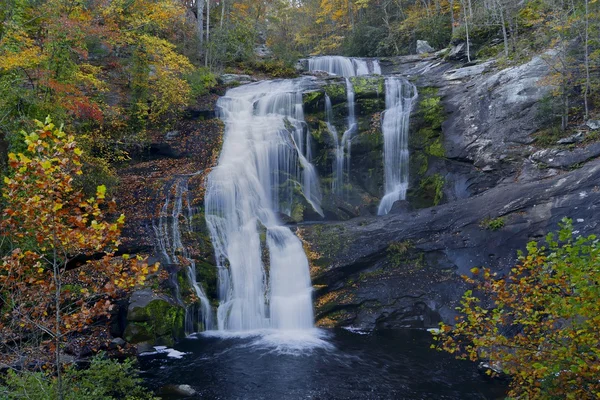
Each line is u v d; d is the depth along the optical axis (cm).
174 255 1274
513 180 1438
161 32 2394
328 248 1362
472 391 844
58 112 1288
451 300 1233
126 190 1482
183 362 987
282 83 2142
